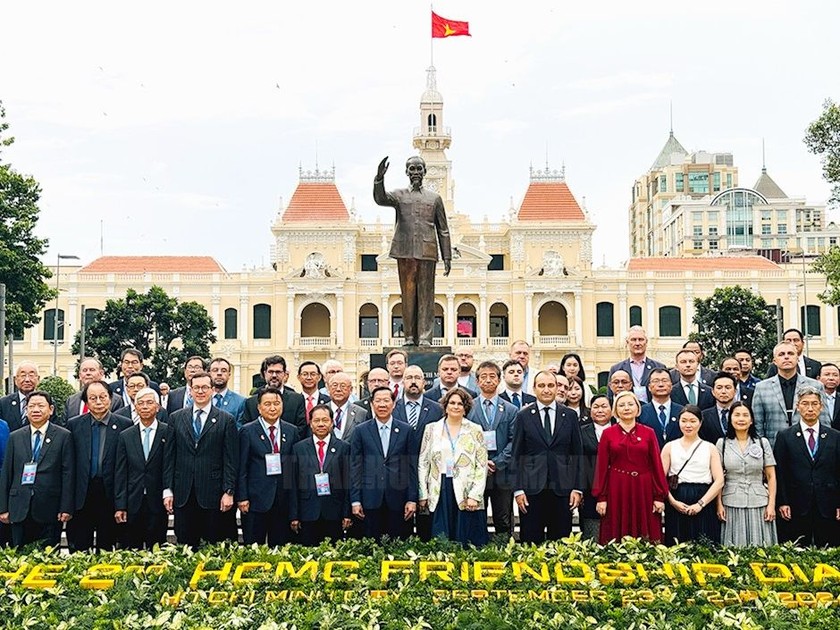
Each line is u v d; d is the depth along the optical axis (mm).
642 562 12828
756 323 66375
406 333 20469
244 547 13633
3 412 17500
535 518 15055
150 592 11602
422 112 95062
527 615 10797
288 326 84062
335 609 10883
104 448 15344
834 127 40344
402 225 20188
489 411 15891
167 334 65938
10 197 44281
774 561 12953
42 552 13773
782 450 14750
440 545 13438
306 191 87688
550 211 86500
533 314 84625
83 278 84375
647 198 183000
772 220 146375
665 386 15688
